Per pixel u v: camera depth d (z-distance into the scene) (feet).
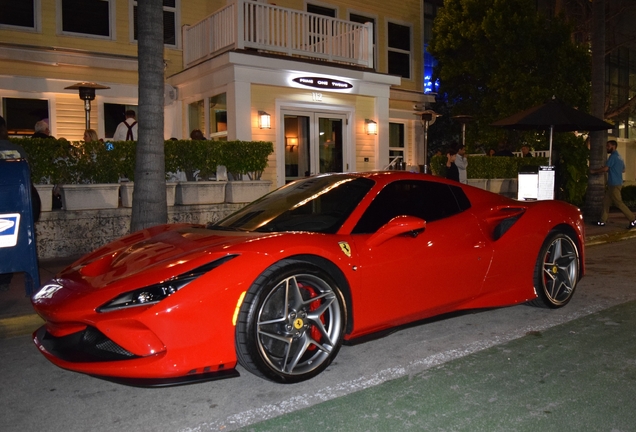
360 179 14.67
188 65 42.57
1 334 16.20
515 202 16.90
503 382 11.68
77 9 38.91
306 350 12.06
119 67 39.88
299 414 10.28
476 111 54.29
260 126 37.93
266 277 10.93
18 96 36.91
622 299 18.97
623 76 85.30
